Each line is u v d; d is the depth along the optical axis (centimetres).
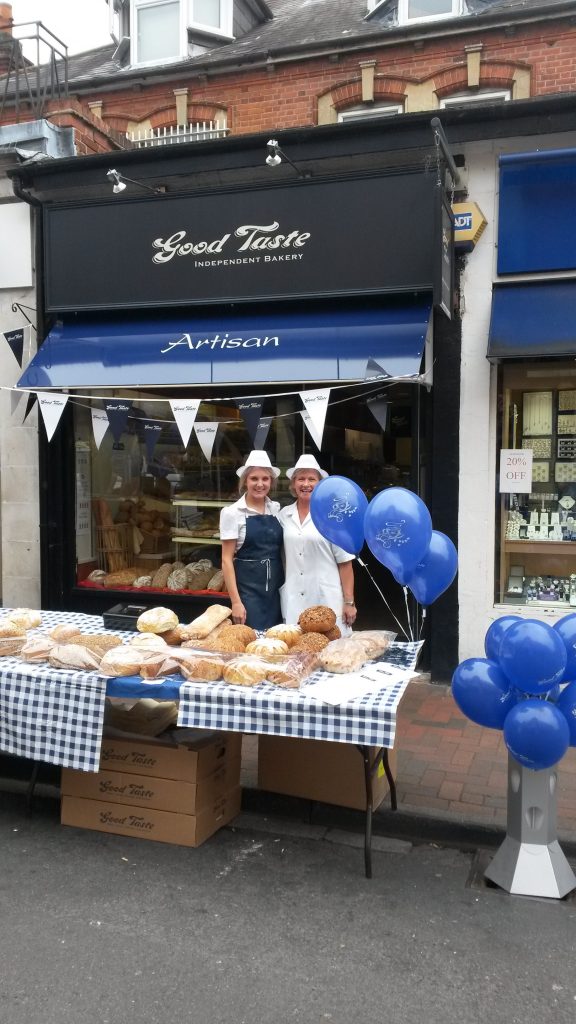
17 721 370
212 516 691
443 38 837
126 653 358
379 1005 260
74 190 682
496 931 305
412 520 338
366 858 345
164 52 1000
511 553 616
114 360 622
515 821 340
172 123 943
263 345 592
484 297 593
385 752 385
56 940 295
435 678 612
